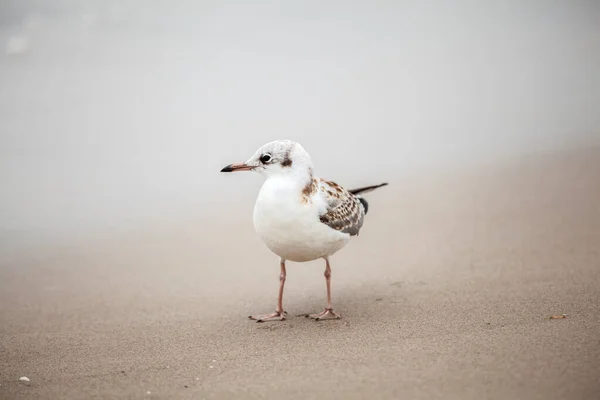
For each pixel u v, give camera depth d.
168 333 9.02
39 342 8.88
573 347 7.35
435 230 13.19
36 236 14.12
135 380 7.39
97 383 7.36
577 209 13.62
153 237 14.09
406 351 7.64
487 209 14.19
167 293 10.91
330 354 7.77
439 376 6.83
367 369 7.17
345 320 9.08
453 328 8.38
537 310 8.83
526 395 6.30
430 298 9.75
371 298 10.00
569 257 11.06
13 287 11.42
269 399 6.62
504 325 8.34
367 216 14.27
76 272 12.15
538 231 12.55
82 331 9.29
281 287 9.50
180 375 7.45
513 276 10.41
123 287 11.28
